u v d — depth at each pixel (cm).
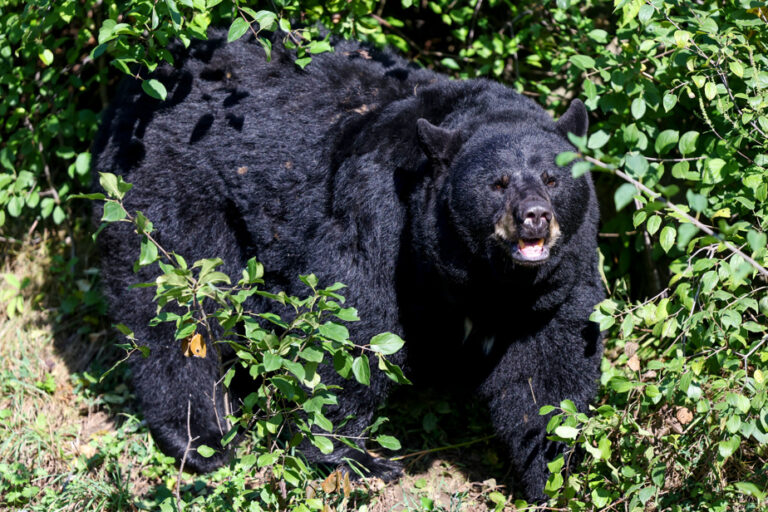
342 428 930
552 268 797
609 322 796
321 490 874
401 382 736
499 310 838
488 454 986
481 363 891
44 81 1165
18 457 984
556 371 858
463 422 1047
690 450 835
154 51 877
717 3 954
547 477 885
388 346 716
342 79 930
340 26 1062
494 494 832
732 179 838
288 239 905
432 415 1023
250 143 918
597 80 1100
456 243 809
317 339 722
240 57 957
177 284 676
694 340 786
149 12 862
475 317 852
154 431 1010
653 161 961
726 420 745
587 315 848
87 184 1168
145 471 969
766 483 793
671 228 754
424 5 1276
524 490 925
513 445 900
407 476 969
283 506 795
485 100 892
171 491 920
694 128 981
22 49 1112
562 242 795
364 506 870
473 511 910
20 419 1034
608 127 977
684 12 881
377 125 883
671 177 1035
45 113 1223
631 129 749
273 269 926
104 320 1205
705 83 848
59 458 988
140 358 989
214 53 965
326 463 944
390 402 1065
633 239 1109
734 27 862
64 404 1084
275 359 680
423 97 905
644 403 802
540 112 877
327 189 888
